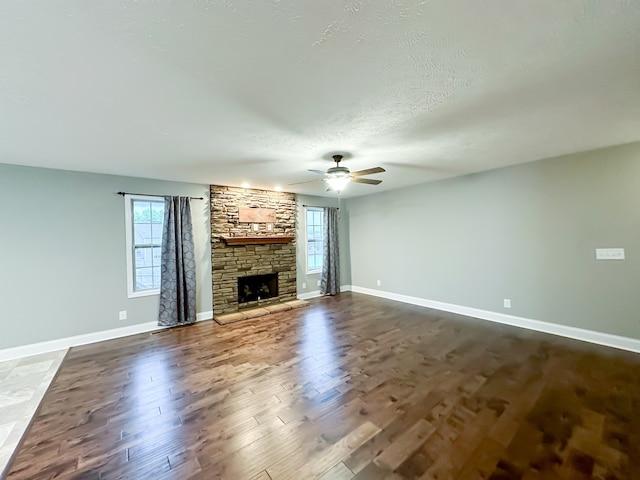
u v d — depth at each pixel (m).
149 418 2.13
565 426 1.94
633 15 1.23
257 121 2.26
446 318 4.49
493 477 1.54
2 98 1.82
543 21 1.27
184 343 3.68
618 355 3.03
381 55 1.49
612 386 2.43
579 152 3.42
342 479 1.56
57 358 3.29
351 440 1.86
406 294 5.62
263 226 5.48
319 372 2.80
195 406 2.28
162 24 1.22
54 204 3.62
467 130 2.58
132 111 2.05
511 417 2.05
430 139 2.78
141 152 2.99
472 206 4.51
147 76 1.62
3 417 2.18
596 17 1.24
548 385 2.47
